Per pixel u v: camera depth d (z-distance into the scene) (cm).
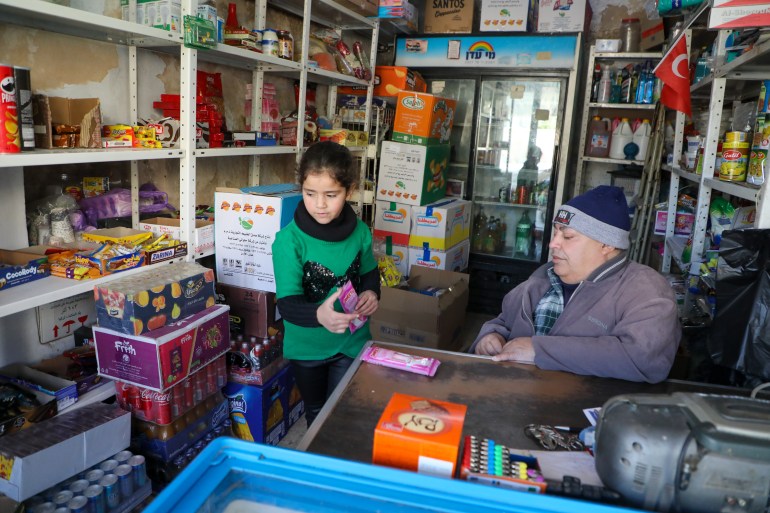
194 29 208
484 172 484
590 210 152
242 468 75
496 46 418
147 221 239
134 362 189
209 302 215
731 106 323
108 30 200
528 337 150
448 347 331
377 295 200
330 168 164
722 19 160
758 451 71
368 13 356
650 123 434
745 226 219
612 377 134
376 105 400
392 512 68
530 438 104
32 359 206
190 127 218
